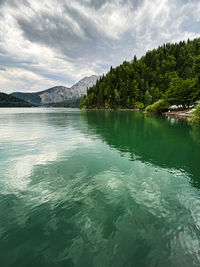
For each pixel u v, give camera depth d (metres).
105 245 3.11
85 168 7.26
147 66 162.38
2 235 3.31
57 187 5.41
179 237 3.35
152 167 7.51
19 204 4.39
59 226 3.60
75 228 3.54
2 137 14.90
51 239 3.24
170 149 10.86
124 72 149.00
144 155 9.45
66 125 25.47
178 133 17.44
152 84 141.00
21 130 19.61
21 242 3.16
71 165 7.64
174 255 2.93
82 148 10.98
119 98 132.50
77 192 5.10
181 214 4.08
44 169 7.07
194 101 48.03
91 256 2.87
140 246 3.11
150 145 12.00
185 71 132.75
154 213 4.11
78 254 2.90
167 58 158.12
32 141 13.15
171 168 7.39
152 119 36.41
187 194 5.09
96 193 5.07
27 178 6.11
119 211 4.16
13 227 3.54
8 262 2.74
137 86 139.25
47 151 10.13
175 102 51.50
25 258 2.82
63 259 2.80
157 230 3.53
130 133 17.45
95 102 154.62
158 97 127.44
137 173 6.77
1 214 3.95
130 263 2.75
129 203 4.54
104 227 3.59
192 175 6.60
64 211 4.13
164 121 31.52
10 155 9.21
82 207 4.32
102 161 8.27
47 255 2.88
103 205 4.42
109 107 134.88
